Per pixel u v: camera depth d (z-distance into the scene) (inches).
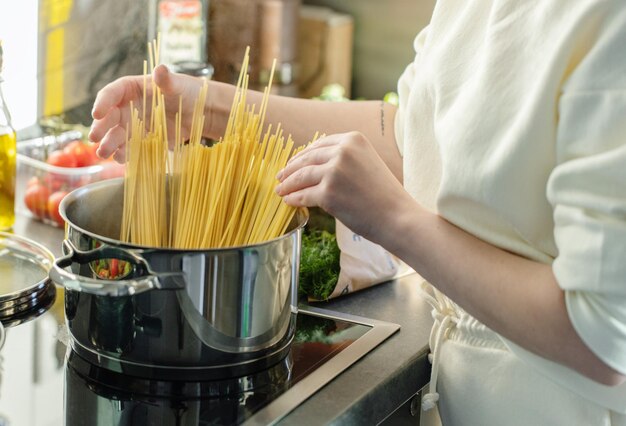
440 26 49.0
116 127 52.6
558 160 40.7
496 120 42.2
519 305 40.9
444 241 42.6
